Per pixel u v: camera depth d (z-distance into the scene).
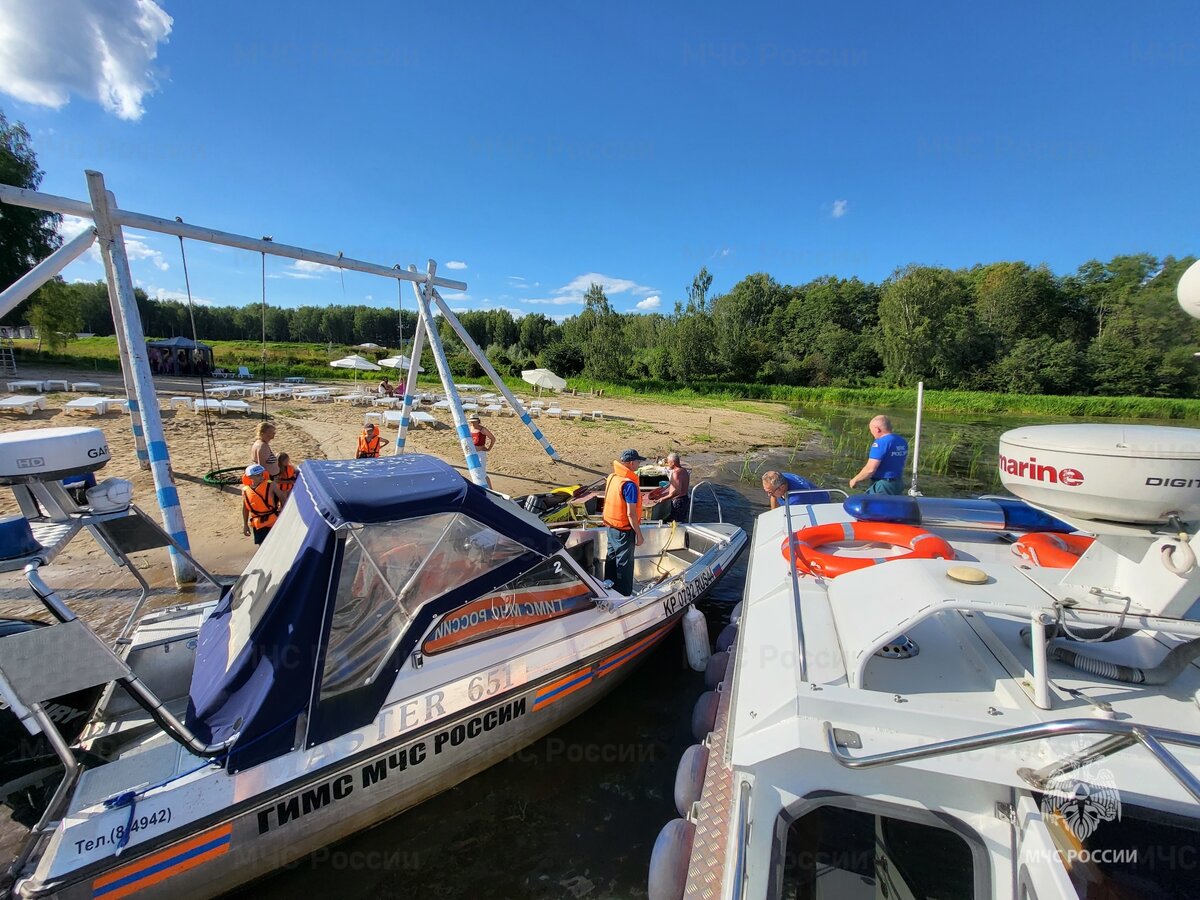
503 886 3.26
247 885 3.06
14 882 2.35
